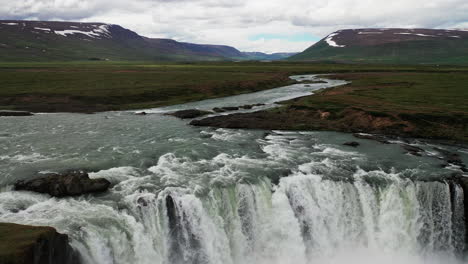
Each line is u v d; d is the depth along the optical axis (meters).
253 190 34.59
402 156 45.69
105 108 84.62
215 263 31.98
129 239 27.42
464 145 53.12
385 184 36.81
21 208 28.42
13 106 82.06
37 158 41.66
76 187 31.03
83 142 49.62
